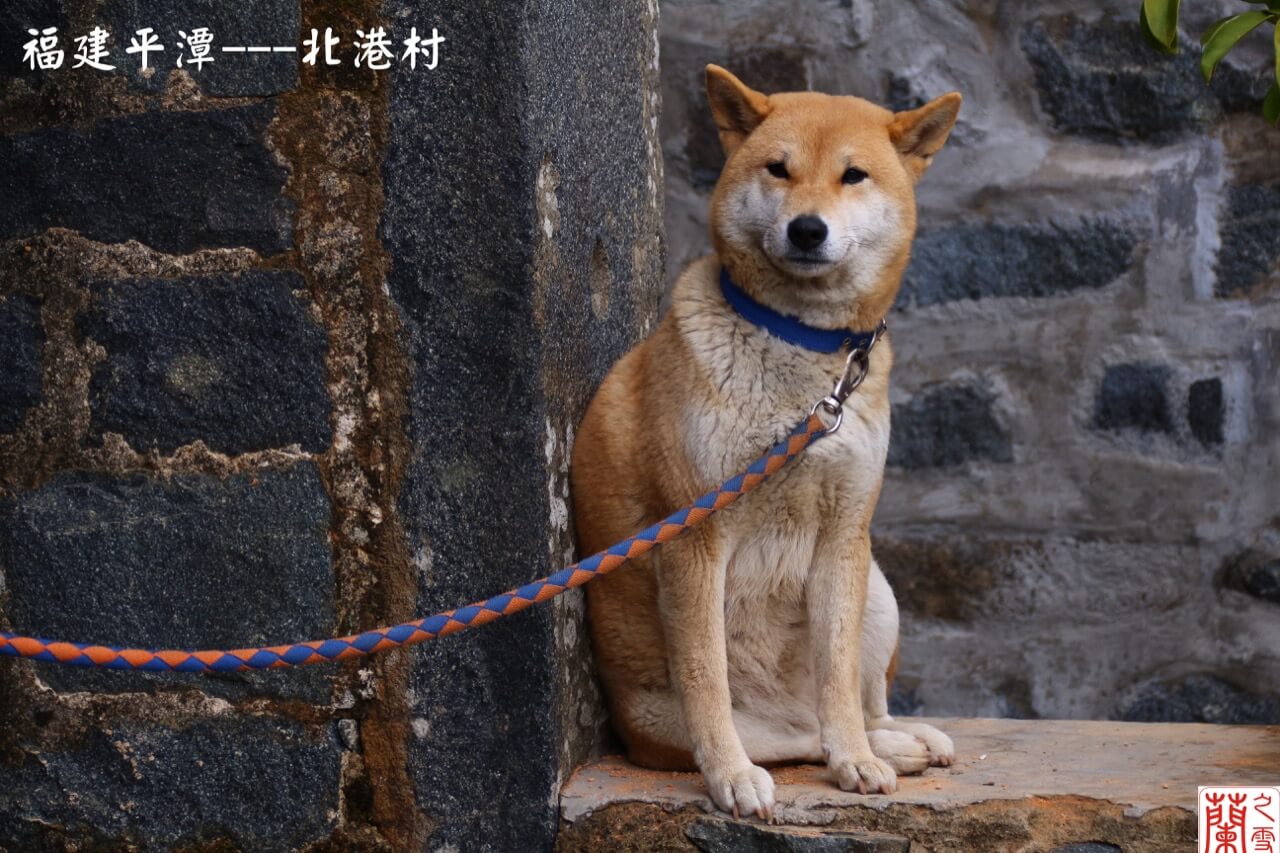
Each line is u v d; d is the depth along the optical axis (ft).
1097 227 14.97
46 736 10.74
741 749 10.25
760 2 15.38
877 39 15.25
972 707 15.35
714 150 15.60
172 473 10.56
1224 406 14.90
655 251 13.75
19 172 10.62
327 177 10.27
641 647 11.06
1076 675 15.21
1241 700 14.98
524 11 10.01
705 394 10.33
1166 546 15.06
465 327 10.23
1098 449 15.10
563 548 10.76
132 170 10.46
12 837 10.78
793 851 9.84
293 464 10.42
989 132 15.14
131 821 10.68
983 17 15.10
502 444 10.26
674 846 10.12
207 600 10.55
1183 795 9.86
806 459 10.25
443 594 10.36
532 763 10.37
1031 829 9.77
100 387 10.61
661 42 15.55
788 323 10.36
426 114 10.12
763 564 10.75
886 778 10.04
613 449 10.85
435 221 10.18
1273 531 14.84
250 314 10.40
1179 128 14.88
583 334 11.30
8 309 10.70
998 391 15.20
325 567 10.43
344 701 10.45
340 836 10.51
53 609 10.70
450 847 10.44
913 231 10.88
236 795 10.58
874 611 11.46
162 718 10.63
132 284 10.52
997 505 15.26
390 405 10.31
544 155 10.37
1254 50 14.75
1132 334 15.02
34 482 10.74
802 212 10.01
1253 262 14.84
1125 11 14.92
